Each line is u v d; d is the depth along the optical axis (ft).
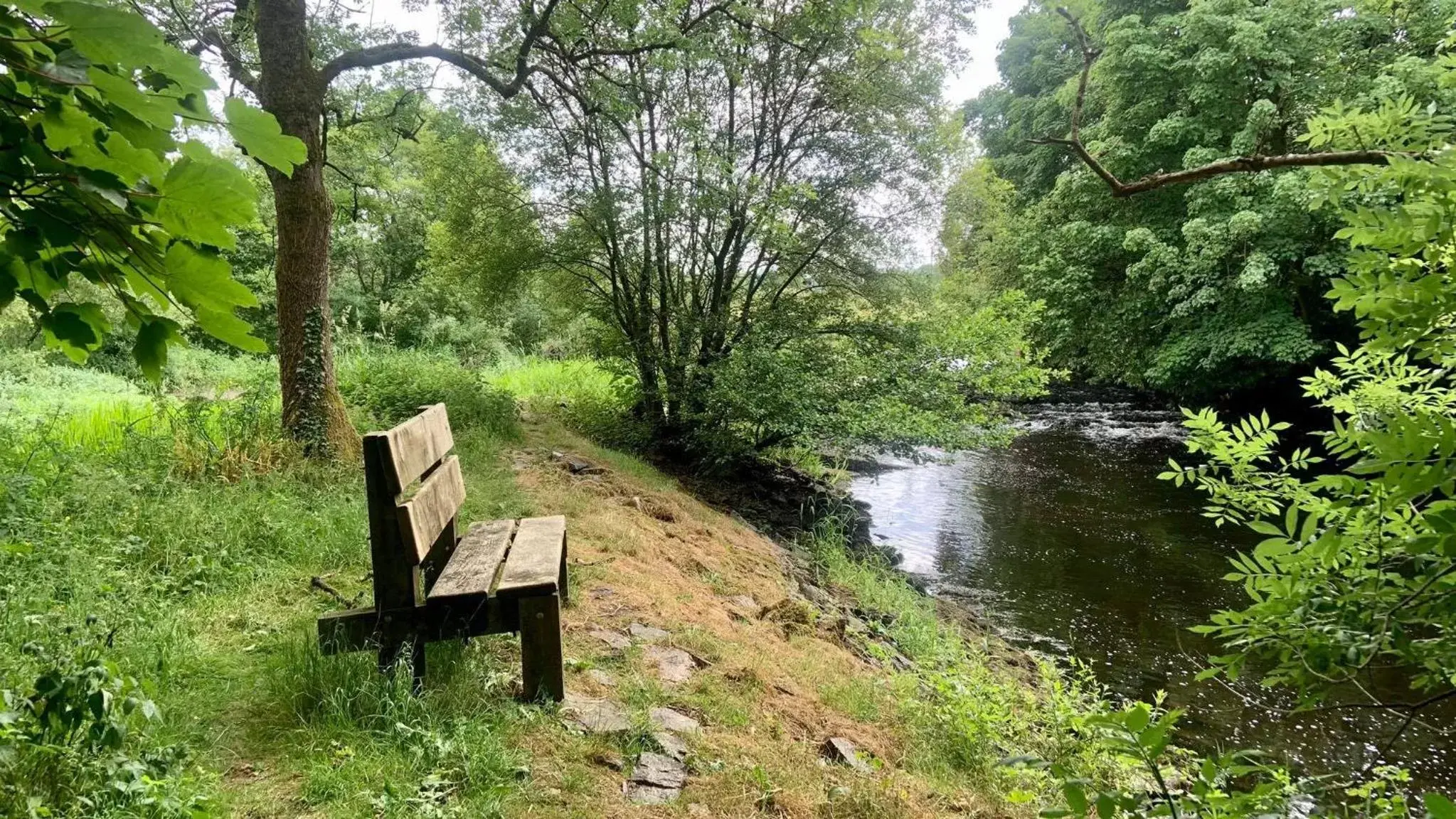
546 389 48.14
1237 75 46.09
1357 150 6.09
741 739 9.93
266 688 9.00
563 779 8.06
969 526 34.32
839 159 36.47
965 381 34.42
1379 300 5.35
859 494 40.52
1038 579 27.61
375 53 21.86
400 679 8.78
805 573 25.07
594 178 35.42
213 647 10.19
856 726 11.96
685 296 39.09
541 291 44.21
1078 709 13.96
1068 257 59.77
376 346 56.80
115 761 6.34
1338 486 4.83
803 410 32.14
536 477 23.47
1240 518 7.32
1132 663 20.76
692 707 10.47
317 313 21.24
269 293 53.67
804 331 37.06
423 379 31.89
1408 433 4.22
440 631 9.21
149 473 16.81
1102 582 27.07
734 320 39.11
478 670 9.86
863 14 31.37
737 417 33.99
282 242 21.09
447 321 74.90
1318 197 6.38
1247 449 6.99
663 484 29.17
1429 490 4.22
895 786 9.73
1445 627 4.97
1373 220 5.35
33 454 16.94
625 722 9.46
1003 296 35.37
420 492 9.68
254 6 23.11
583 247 36.52
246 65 23.54
